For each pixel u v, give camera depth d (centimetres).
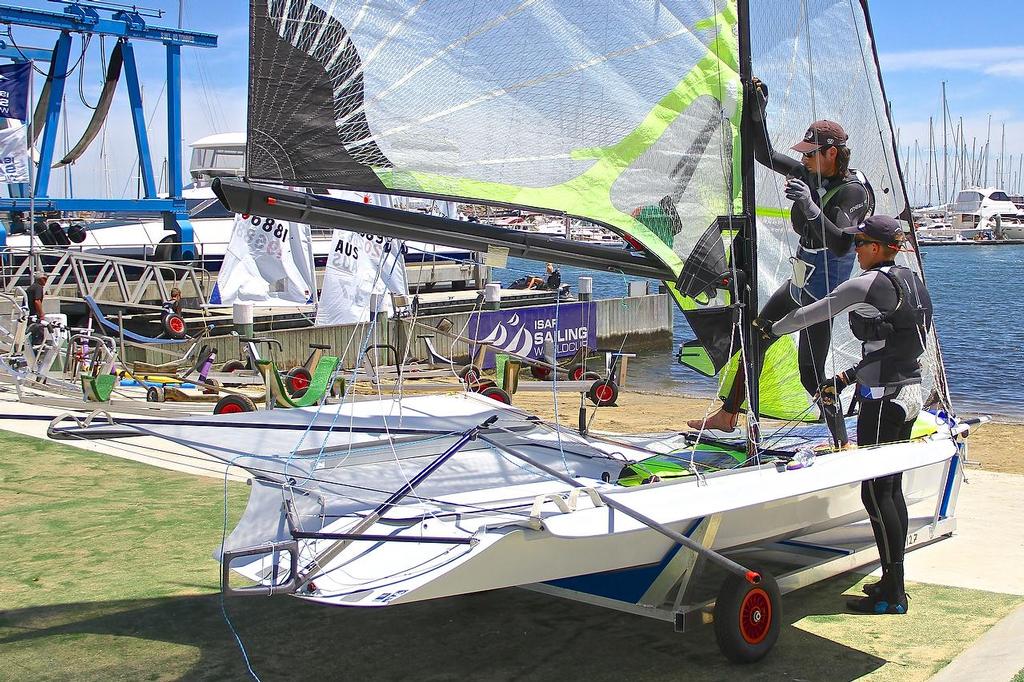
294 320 1967
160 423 454
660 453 504
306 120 384
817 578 457
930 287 3938
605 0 413
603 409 1310
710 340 447
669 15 421
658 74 424
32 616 446
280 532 408
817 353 482
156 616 448
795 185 457
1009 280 4284
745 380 452
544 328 1942
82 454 811
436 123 401
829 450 460
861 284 436
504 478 492
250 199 373
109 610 455
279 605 465
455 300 2183
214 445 438
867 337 455
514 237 410
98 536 577
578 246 423
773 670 391
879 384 454
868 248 453
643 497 368
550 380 1324
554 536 338
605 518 352
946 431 505
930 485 531
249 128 377
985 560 531
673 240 436
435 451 516
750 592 391
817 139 470
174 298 1806
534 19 405
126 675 384
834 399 474
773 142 473
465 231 404
